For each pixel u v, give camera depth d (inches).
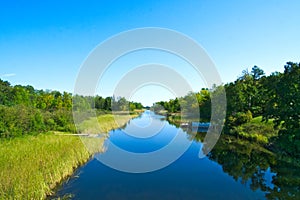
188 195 391.9
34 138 624.1
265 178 474.6
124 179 458.3
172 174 494.6
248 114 1050.7
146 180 455.8
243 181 457.1
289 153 626.8
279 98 715.4
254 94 1173.7
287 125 664.4
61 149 518.3
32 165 398.3
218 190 412.8
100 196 379.6
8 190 314.8
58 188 409.7
